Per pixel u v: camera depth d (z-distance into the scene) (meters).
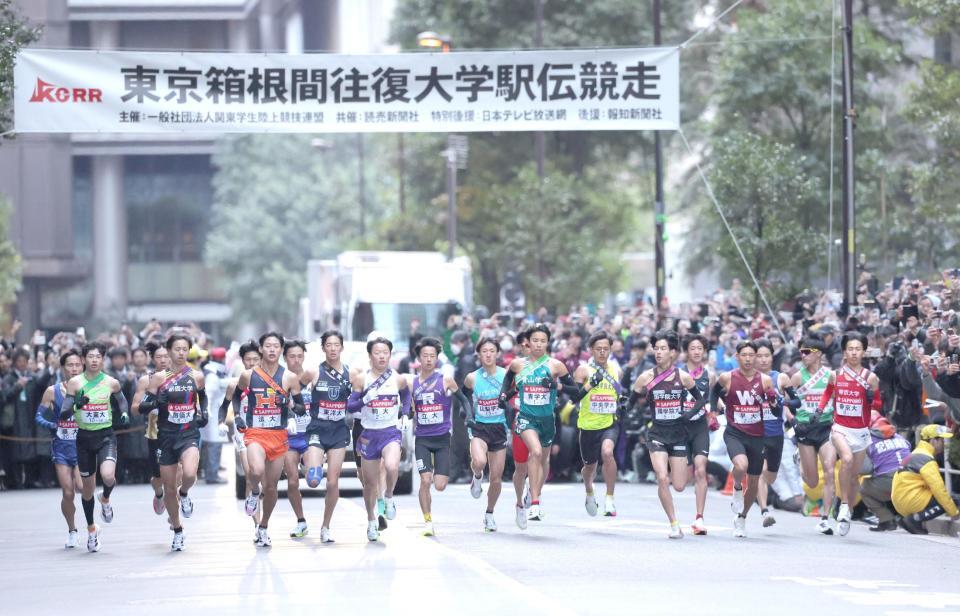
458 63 70.62
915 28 139.00
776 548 45.41
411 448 67.81
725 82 124.75
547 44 164.75
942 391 52.19
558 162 166.88
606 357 51.97
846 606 32.19
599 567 39.38
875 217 120.94
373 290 97.69
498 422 49.09
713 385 51.00
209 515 59.22
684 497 66.19
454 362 78.50
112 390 48.19
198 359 77.56
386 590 34.78
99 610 33.09
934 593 35.00
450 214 154.50
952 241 120.94
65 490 48.69
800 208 109.06
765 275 96.12
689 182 165.25
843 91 72.12
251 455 44.69
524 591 34.09
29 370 79.44
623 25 166.25
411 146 182.12
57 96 69.69
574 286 135.62
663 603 32.12
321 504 63.31
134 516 60.41
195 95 70.31
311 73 70.56
